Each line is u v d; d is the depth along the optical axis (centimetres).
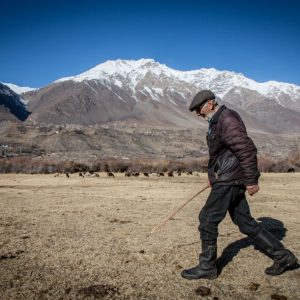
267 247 504
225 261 568
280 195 1524
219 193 489
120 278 500
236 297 445
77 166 5241
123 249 629
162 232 752
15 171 4978
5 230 770
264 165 4997
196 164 5488
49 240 688
